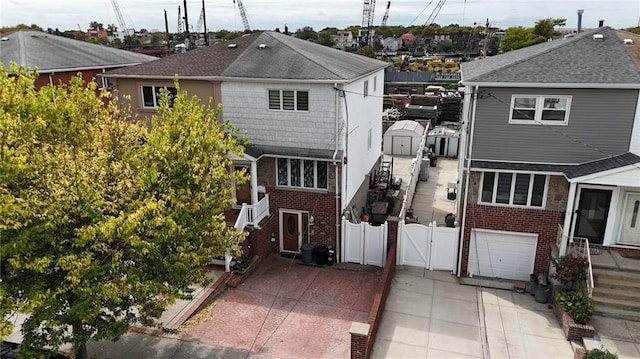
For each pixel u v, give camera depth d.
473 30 125.88
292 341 13.72
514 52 20.45
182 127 11.23
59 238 9.55
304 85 17.77
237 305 15.70
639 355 12.62
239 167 18.97
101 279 10.05
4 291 8.84
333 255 18.89
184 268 10.84
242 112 18.89
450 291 16.50
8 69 21.19
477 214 16.91
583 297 14.10
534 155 15.91
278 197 19.38
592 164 15.12
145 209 9.41
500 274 17.42
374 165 26.78
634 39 17.61
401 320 14.70
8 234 8.83
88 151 11.13
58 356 11.43
